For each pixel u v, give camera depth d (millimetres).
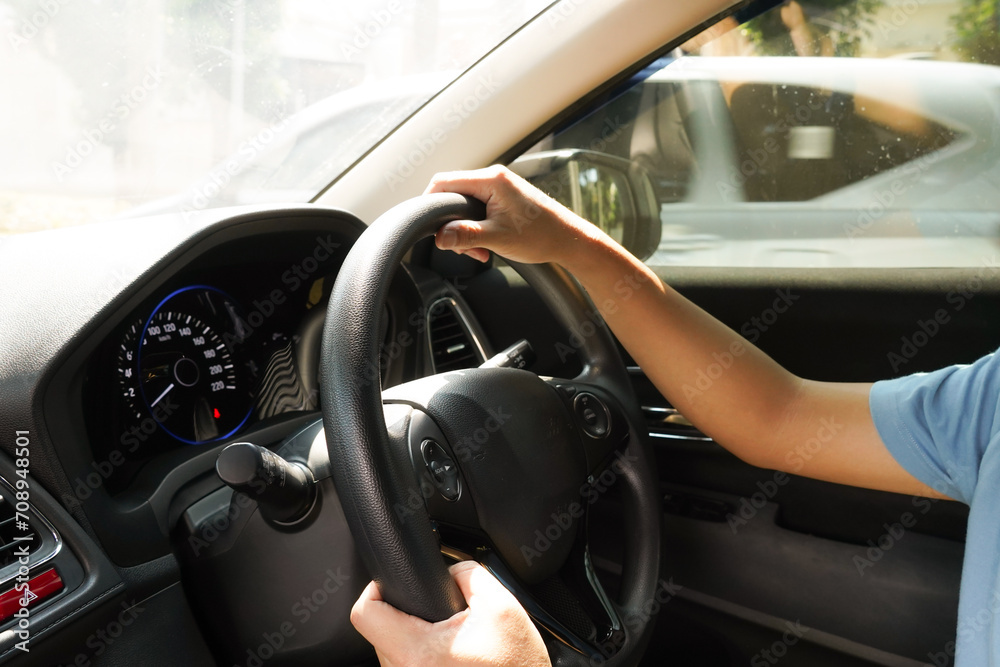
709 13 1133
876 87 1199
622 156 1281
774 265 1256
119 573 746
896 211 1201
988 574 633
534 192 746
